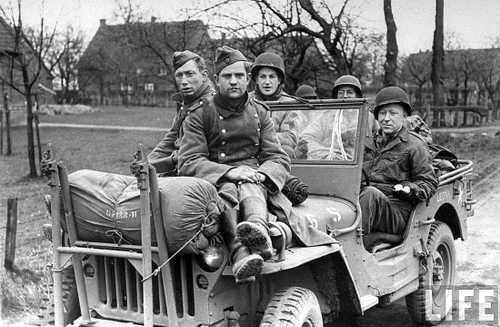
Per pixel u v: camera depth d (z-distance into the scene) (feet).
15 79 102.17
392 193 17.44
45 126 119.55
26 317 17.22
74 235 12.14
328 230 13.78
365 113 15.51
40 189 47.50
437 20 79.87
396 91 17.83
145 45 61.26
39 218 33.32
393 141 17.93
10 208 20.95
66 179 12.03
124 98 209.46
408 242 17.19
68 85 206.80
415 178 17.52
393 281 16.33
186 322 11.83
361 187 17.13
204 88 14.24
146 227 10.97
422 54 124.67
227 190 12.01
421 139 18.10
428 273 18.12
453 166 20.92
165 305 12.00
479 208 36.42
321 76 53.72
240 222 11.89
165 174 14.11
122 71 204.33
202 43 49.55
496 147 66.23
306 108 16.26
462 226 20.76
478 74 126.31
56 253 12.10
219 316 11.89
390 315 19.72
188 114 13.19
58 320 12.27
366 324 18.86
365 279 15.12
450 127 87.10
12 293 18.74
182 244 11.10
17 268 20.74
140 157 10.83
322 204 14.53
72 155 71.92
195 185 11.17
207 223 11.16
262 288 13.03
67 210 12.06
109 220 11.67
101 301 12.77
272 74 19.22
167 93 205.16
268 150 13.39
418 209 17.62
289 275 13.65
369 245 16.66
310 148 15.84
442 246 19.56
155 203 11.02
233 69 12.73
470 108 90.38
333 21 50.03
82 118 144.56
